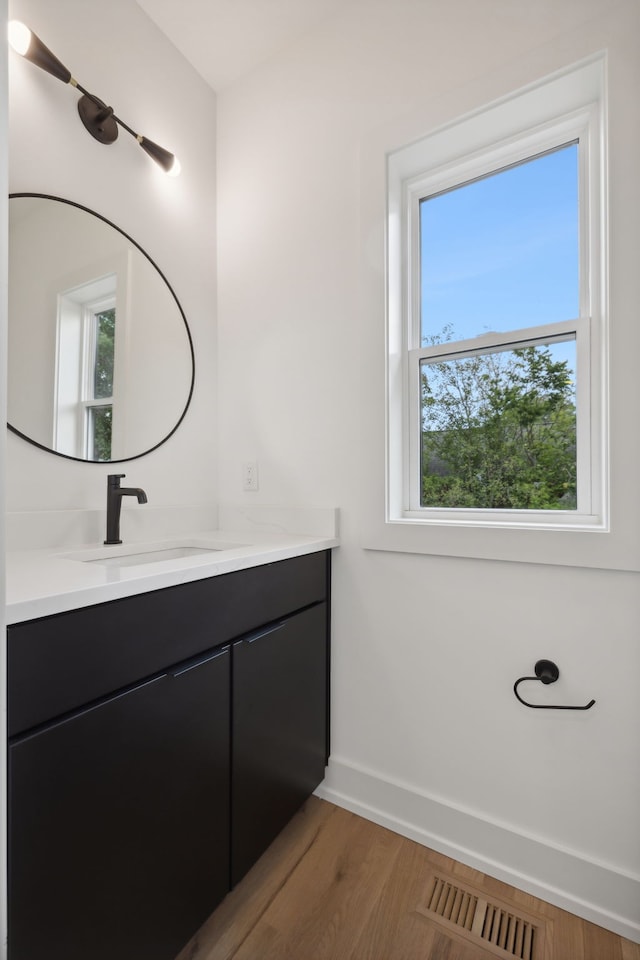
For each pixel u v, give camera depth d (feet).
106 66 4.48
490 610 3.91
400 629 4.35
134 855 2.54
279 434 5.22
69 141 4.14
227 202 5.74
